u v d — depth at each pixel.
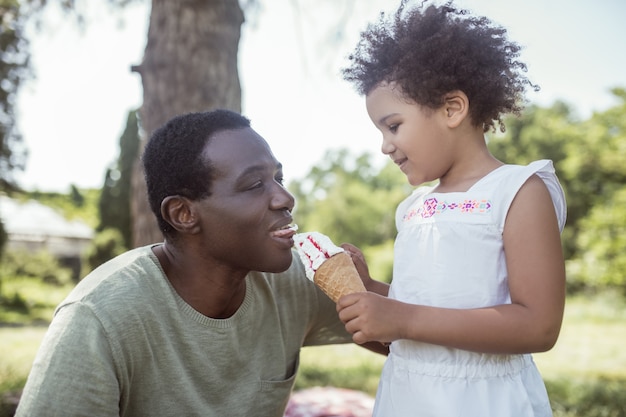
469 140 1.93
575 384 7.01
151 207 1.89
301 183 38.53
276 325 2.04
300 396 3.04
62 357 1.58
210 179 1.75
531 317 1.66
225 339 1.83
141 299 1.71
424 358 1.83
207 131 1.78
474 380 1.78
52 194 40.38
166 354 1.74
